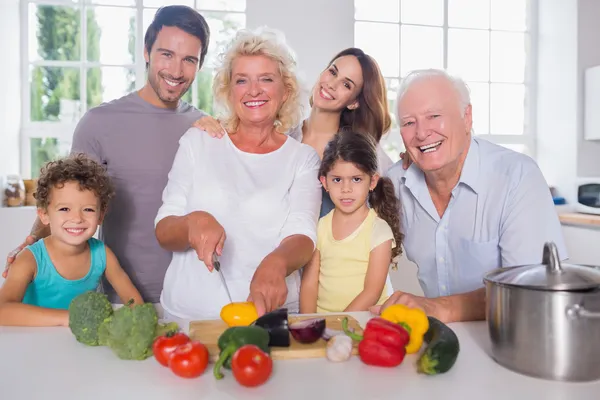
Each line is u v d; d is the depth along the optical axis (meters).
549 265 0.69
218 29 3.03
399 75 3.31
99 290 1.68
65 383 0.67
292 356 0.77
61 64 2.96
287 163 1.25
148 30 1.65
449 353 0.69
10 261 1.24
